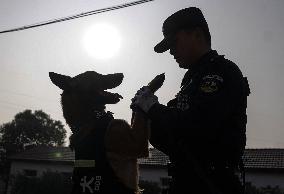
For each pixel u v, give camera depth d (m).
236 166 2.16
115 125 2.43
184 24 2.32
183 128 1.99
